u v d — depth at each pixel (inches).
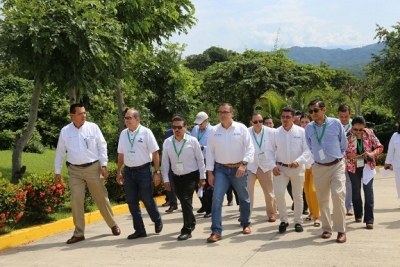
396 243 267.9
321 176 279.3
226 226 327.9
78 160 292.2
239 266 228.7
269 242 276.5
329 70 1238.3
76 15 351.6
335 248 258.5
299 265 227.6
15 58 350.6
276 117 847.7
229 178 289.3
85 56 353.7
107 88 422.6
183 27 504.1
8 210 291.7
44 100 892.0
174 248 268.4
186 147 291.9
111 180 431.2
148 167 297.9
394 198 462.3
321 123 279.6
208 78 1201.4
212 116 1054.4
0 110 863.1
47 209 330.3
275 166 303.0
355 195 325.1
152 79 621.9
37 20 343.6
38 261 253.4
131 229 332.8
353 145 319.3
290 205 425.1
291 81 1146.0
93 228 339.3
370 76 1026.1
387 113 1109.1
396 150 362.6
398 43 936.9
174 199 406.0
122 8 434.9
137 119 295.6
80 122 293.7
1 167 600.4
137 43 475.8
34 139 802.8
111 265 238.5
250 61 1149.7
